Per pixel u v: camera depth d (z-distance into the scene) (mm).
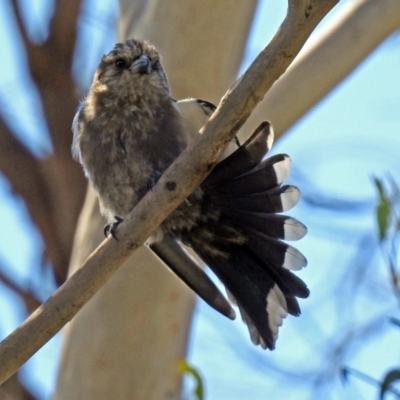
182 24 11641
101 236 11289
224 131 7949
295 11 7406
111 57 10414
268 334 9719
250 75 7703
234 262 10000
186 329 11508
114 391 11102
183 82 11562
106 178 10031
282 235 9656
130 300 11156
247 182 9359
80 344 11227
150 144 9828
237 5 11648
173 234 9969
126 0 12219
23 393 14617
